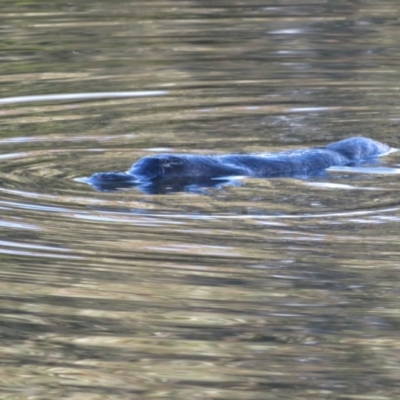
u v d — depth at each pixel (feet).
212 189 85.46
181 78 129.49
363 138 98.78
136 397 55.11
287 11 160.66
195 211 79.87
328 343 60.54
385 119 112.78
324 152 94.32
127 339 61.21
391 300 64.85
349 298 65.16
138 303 65.21
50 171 91.35
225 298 65.57
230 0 168.14
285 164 91.35
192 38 146.92
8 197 83.20
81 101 119.34
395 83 126.31
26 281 68.18
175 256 71.20
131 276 68.69
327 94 122.42
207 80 128.26
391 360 58.65
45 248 72.74
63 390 55.88
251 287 66.69
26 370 58.13
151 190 85.15
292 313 63.57
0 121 110.73
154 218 78.28
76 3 167.43
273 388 55.83
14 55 138.92
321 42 144.15
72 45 143.33
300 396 55.06
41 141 102.47
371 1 166.61
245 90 124.26
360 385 56.13
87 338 61.31
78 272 69.41
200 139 104.37
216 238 74.28
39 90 123.85
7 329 62.49
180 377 57.06
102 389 55.98
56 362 58.85
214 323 62.69
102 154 97.60
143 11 161.27
